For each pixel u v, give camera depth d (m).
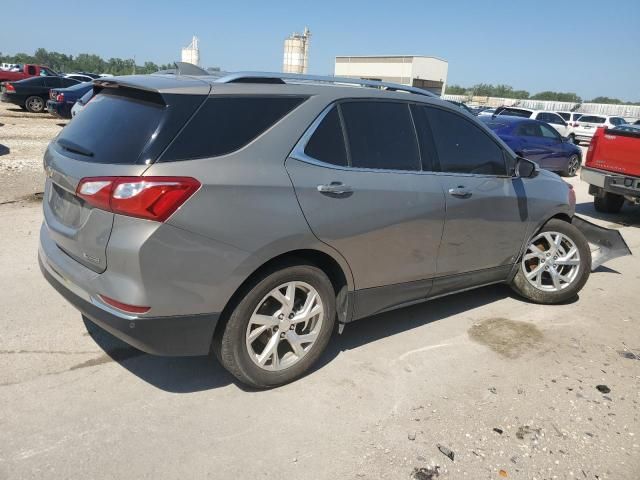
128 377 3.38
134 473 2.58
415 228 3.75
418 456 2.83
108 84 3.23
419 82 50.22
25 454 2.65
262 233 2.95
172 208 2.68
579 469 2.81
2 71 28.55
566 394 3.50
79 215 2.94
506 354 4.00
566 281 4.99
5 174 9.26
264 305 3.20
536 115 24.36
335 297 3.60
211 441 2.84
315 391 3.36
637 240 7.93
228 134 2.94
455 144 4.13
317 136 3.28
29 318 4.02
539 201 4.69
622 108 48.75
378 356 3.85
